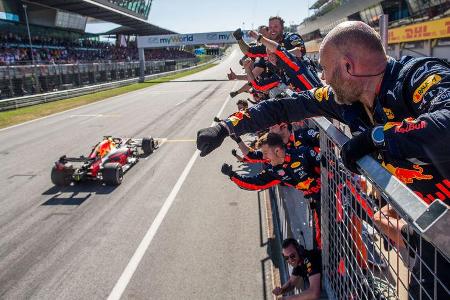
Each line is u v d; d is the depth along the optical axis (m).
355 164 1.12
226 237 5.21
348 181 1.50
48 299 4.08
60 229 5.70
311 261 2.51
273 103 1.68
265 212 5.93
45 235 5.52
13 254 5.03
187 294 4.05
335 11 33.41
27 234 5.58
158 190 7.17
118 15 41.75
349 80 1.21
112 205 6.54
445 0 16.89
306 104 1.65
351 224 1.46
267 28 4.16
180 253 4.87
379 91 1.22
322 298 2.21
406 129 0.95
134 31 59.28
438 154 0.92
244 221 5.66
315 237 2.58
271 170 3.36
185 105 19.69
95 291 4.18
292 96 1.69
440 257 1.17
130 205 6.50
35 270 4.63
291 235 3.55
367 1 25.11
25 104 20.66
